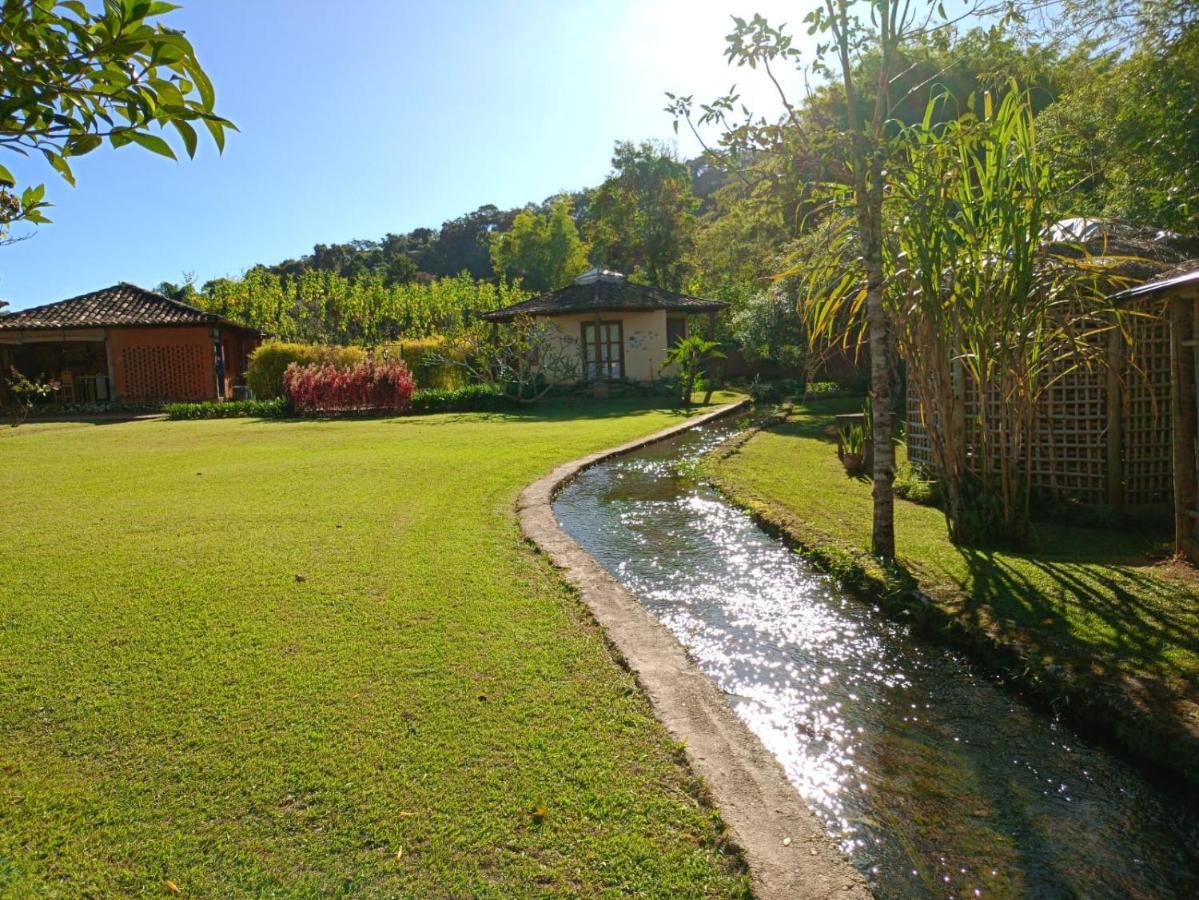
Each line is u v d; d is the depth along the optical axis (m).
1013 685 3.68
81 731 2.96
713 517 7.41
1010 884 2.33
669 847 2.24
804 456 10.92
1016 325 5.29
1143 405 6.77
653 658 3.62
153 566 5.22
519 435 13.88
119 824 2.37
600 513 7.69
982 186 5.07
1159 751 2.92
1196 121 9.60
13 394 23.69
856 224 5.60
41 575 5.01
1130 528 6.41
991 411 7.53
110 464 10.62
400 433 14.70
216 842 2.28
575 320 26.30
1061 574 4.93
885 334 5.25
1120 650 3.67
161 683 3.37
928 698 3.62
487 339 26.38
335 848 2.24
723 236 33.56
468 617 4.18
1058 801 2.78
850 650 4.20
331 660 3.60
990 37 5.74
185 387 23.98
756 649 4.22
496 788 2.54
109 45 1.24
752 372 29.45
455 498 7.67
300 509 7.18
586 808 2.43
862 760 3.08
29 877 2.12
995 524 5.75
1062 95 12.38
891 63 5.63
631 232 47.28
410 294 37.62
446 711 3.09
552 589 4.70
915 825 2.64
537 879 2.11
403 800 2.48
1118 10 10.73
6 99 1.27
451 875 2.12
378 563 5.27
